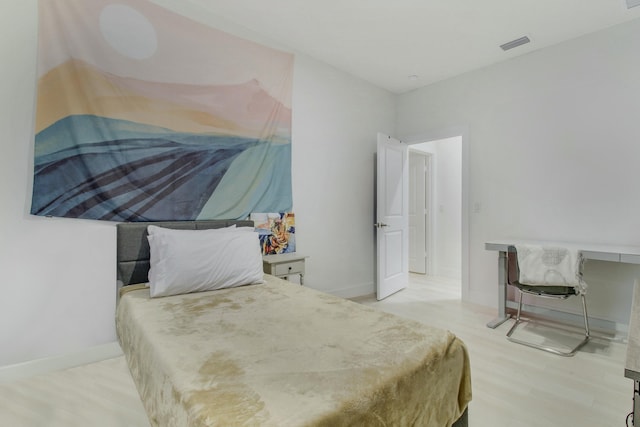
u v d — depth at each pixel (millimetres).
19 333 1877
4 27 1819
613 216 2604
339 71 3469
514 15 2486
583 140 2742
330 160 3416
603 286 2654
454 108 3594
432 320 2932
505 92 3199
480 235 3371
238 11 2494
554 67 2895
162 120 2314
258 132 2805
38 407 1643
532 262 2447
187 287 1943
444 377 1175
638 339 914
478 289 3398
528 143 3045
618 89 2576
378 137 3570
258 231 2801
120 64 2143
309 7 2436
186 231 2199
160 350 1164
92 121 2051
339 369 1009
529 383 1868
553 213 2906
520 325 2801
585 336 2535
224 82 2602
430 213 4887
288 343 1208
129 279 2176
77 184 2012
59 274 1984
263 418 767
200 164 2494
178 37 2371
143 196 2246
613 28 2596
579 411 1612
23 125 1874
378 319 1469
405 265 4086
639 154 2490
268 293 1940
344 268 3564
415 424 1021
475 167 3406
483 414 1590
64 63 1960
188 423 812
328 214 3404
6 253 1834
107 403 1679
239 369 1012
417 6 2400
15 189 1855
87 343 2080
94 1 2045
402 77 3643
